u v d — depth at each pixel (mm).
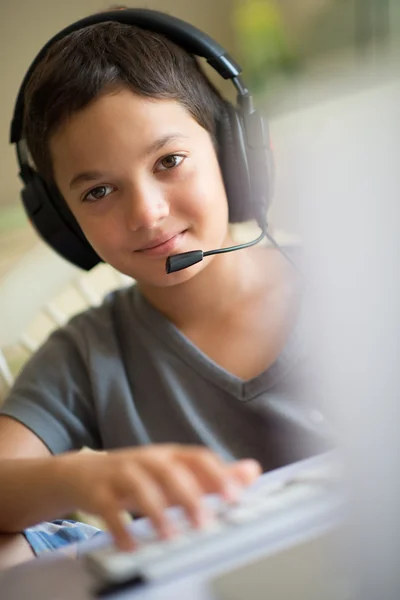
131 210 646
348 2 1346
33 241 1173
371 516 359
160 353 774
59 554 406
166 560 342
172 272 677
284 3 1547
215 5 1624
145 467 392
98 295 1127
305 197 395
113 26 725
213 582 328
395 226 353
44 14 1481
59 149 671
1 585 376
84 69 649
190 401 753
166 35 743
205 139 701
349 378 402
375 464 371
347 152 364
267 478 441
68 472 459
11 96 1481
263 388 725
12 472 521
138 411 772
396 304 362
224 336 768
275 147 708
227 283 761
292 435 698
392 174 349
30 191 781
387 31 1246
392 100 349
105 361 786
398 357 366
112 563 345
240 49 1557
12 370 1080
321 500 380
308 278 664
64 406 771
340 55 1340
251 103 735
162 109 652
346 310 396
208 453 399
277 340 746
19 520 518
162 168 657
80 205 679
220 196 711
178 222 669
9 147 1478
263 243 887
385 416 371
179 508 402
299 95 1146
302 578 334
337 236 379
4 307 1097
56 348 809
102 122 634
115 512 385
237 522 368
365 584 337
